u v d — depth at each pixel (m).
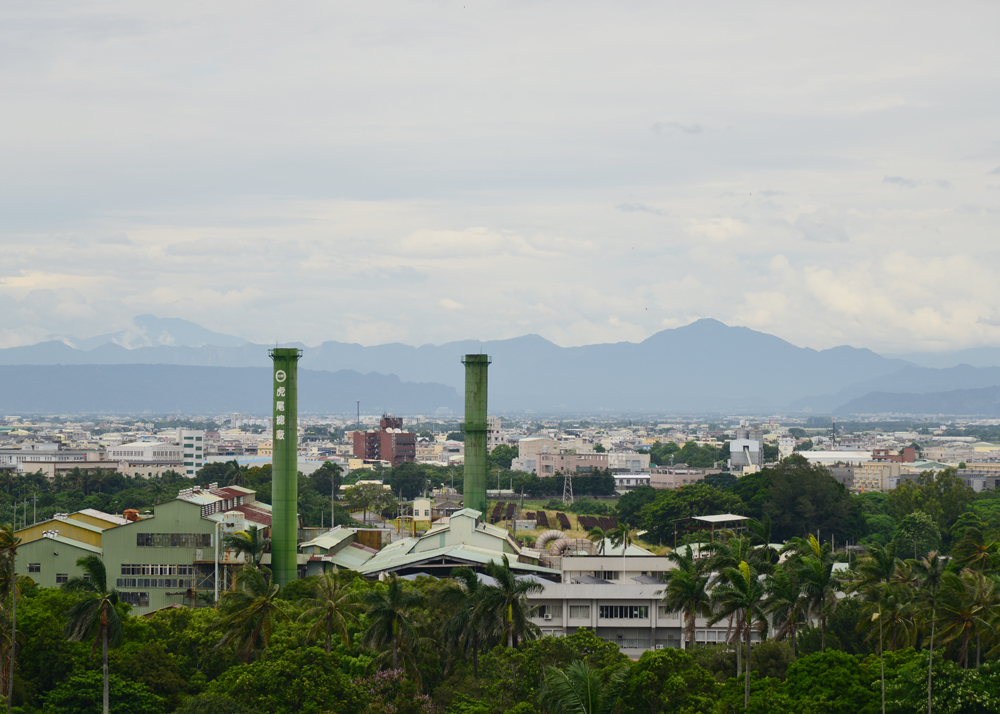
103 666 104.81
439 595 121.06
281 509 187.75
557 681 85.44
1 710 101.88
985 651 121.50
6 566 112.12
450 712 105.44
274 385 189.38
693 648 135.38
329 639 118.25
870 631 127.31
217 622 123.69
